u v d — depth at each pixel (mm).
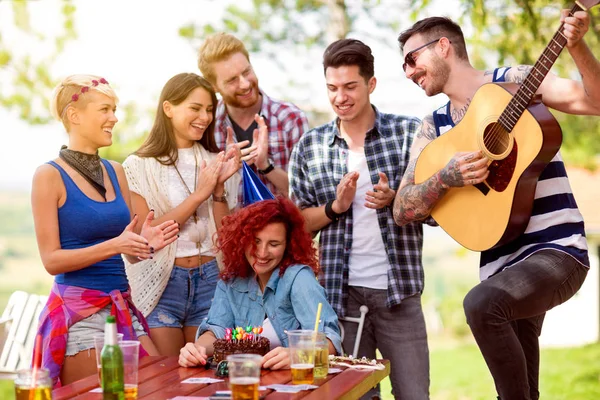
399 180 4465
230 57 4688
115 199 3939
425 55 4012
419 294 4457
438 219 3936
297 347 3047
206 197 4289
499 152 3729
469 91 3979
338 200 4320
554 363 12180
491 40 8312
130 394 2861
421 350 4406
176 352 4289
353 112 4395
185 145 4504
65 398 2941
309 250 3631
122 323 3803
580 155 10930
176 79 4426
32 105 10633
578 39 3451
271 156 4871
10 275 38281
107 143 3924
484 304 3543
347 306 4445
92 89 3867
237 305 3664
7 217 40406
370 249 4414
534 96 3627
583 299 18906
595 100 3592
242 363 2754
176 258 4332
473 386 11328
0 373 5320
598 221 14602
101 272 3838
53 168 3787
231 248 3613
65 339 3732
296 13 12078
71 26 10641
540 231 3689
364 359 3461
